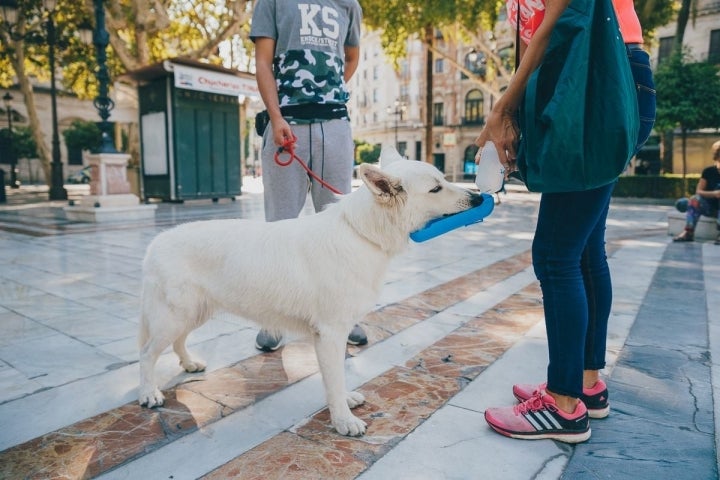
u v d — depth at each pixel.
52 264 5.77
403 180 2.16
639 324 3.37
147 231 8.52
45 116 35.62
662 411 2.19
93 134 29.08
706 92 16.91
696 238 7.42
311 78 2.96
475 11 17.08
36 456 1.88
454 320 3.60
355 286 2.11
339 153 3.08
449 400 2.35
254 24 2.96
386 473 1.77
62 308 3.97
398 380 2.57
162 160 14.27
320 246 2.16
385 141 51.59
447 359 2.85
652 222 10.40
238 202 15.18
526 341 3.12
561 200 1.91
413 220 2.19
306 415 2.24
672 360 2.75
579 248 1.95
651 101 1.96
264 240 2.26
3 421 2.15
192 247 2.32
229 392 2.47
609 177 1.73
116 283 4.85
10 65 22.20
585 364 2.10
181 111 13.94
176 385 2.55
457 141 44.06
